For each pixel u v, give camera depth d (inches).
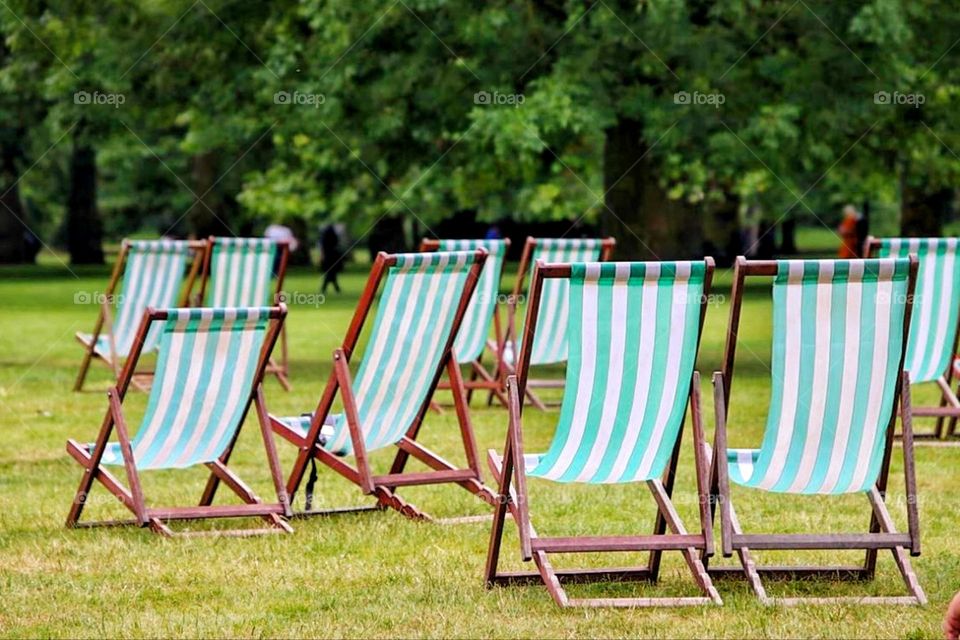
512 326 960.9
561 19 1525.6
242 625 437.7
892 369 458.6
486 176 1667.1
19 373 1184.2
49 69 1854.1
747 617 438.9
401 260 579.5
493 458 505.4
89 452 607.2
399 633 426.6
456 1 1481.3
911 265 448.1
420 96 1540.4
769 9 1503.4
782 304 449.7
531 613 447.5
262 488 690.8
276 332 576.7
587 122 1464.1
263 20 1686.8
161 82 1769.2
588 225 3031.5
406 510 613.3
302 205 1902.1
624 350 462.0
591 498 655.1
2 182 3065.9
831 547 458.6
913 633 419.8
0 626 439.2
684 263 454.0
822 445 464.4
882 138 1646.2
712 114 1518.2
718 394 456.8
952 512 619.8
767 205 2118.6
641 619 438.9
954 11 1551.4
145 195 3513.8
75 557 538.3
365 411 613.3
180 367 564.4
